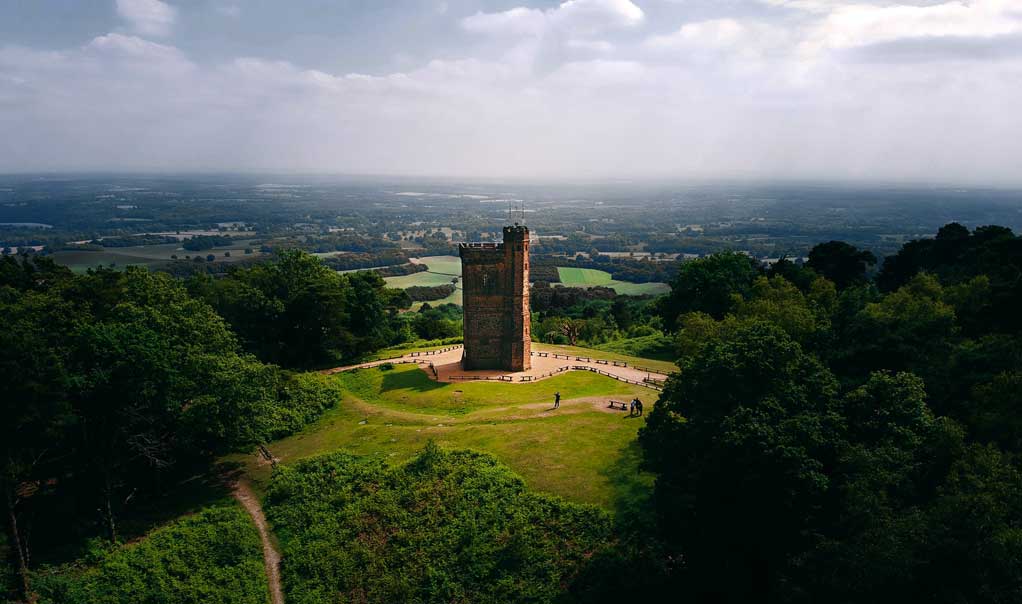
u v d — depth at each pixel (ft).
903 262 334.85
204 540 149.79
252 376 183.93
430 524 147.43
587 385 236.02
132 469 173.68
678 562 122.42
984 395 120.06
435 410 218.38
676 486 113.91
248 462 191.31
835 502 100.63
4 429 124.98
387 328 346.74
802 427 101.76
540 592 124.98
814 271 322.96
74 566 137.39
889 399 112.06
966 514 81.51
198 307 205.77
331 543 147.43
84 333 146.82
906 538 84.38
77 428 145.69
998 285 198.59
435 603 128.16
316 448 196.44
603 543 132.57
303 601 132.05
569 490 150.92
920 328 158.40
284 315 288.71
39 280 248.32
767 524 101.55
